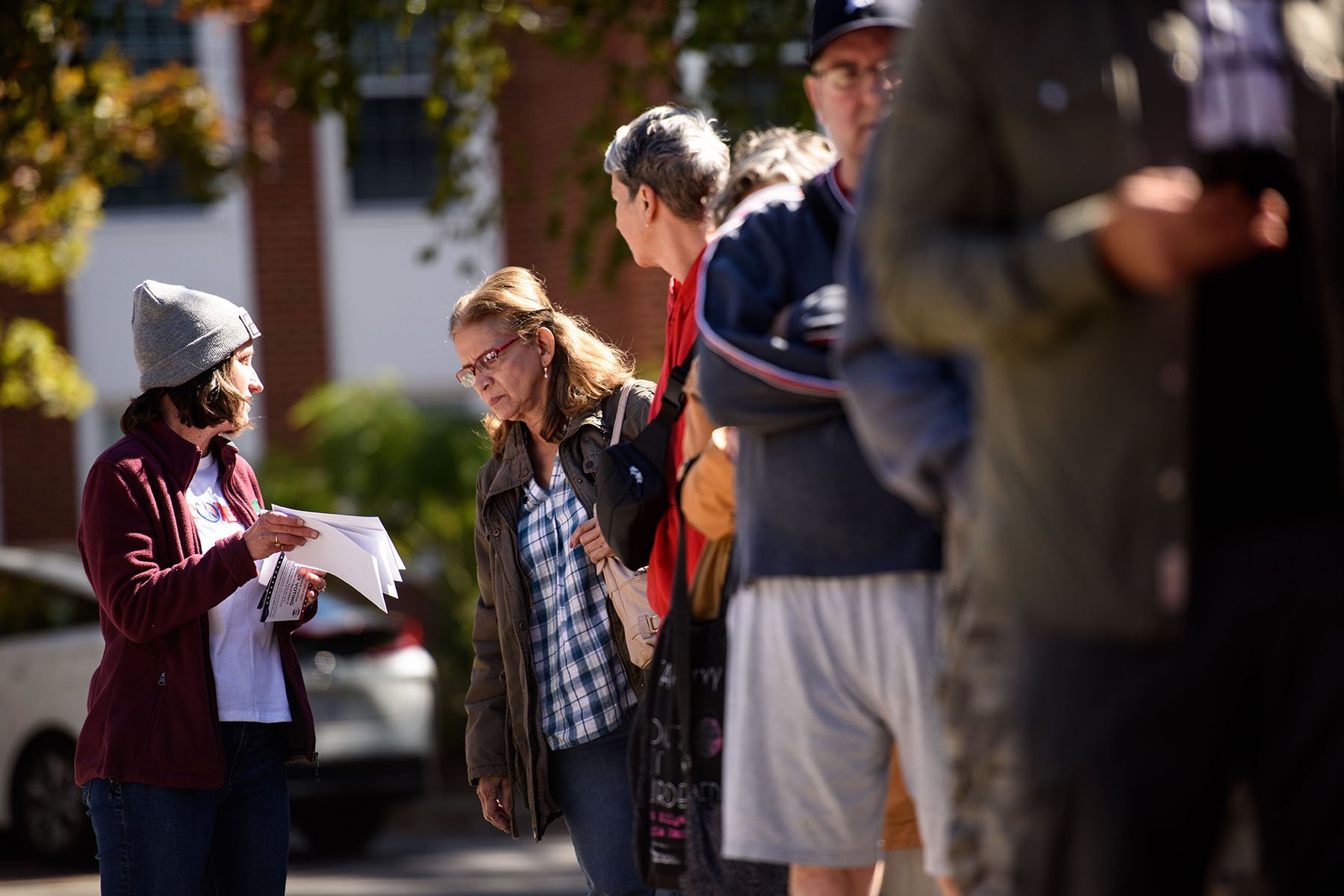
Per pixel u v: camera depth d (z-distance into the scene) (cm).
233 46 4634
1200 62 568
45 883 2761
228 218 4847
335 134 4875
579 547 1278
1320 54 584
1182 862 573
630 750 1011
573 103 4431
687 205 1178
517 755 1324
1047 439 569
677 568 966
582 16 2712
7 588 3066
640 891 1271
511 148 3173
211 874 1255
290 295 4869
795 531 825
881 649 812
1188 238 495
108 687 1212
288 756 1294
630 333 4306
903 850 993
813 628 825
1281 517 572
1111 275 515
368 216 4897
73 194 3275
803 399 812
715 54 2723
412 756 2986
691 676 951
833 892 862
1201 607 564
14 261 3478
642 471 1098
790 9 2708
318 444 4247
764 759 840
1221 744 572
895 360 677
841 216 871
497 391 1298
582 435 1286
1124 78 563
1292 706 571
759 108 2919
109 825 1195
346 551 1205
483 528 1330
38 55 2331
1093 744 567
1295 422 575
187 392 1266
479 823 3550
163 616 1179
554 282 4575
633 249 1223
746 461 854
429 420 4244
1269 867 592
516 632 1298
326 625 2955
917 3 627
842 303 819
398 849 3198
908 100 596
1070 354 561
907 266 576
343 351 4891
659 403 1125
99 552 1209
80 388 3725
